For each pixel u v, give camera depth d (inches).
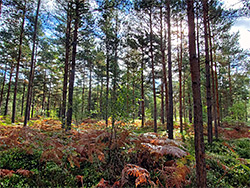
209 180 165.5
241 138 399.9
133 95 198.5
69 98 352.2
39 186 134.1
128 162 179.8
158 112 1225.4
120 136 197.2
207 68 356.5
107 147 201.8
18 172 145.5
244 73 738.2
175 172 150.6
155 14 387.5
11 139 206.5
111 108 192.7
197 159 129.8
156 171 173.9
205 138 415.2
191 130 397.4
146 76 608.4
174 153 162.6
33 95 1012.5
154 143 210.5
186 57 472.1
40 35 462.3
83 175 161.2
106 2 267.1
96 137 209.8
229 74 802.8
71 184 143.5
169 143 208.5
